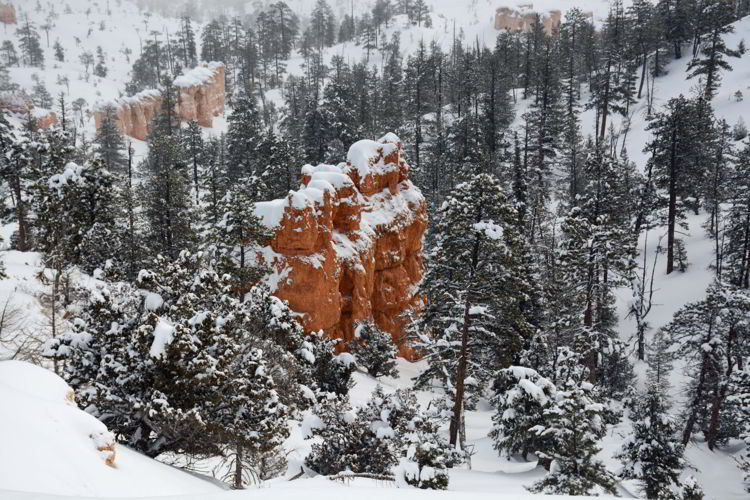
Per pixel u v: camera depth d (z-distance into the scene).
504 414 24.11
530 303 32.28
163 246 39.81
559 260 33.34
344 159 63.19
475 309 23.81
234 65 149.38
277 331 25.55
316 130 67.19
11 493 5.58
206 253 33.94
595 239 32.66
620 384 39.41
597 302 34.31
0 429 8.23
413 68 99.88
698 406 33.97
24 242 43.28
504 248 22.97
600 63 97.81
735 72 83.94
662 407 25.28
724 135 62.06
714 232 52.09
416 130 76.62
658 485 23.50
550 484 17.17
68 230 30.80
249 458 18.08
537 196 54.28
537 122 68.44
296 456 21.61
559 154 74.19
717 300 32.72
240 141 64.62
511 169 52.78
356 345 37.56
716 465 32.53
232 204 31.73
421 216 46.19
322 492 5.52
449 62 126.19
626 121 81.12
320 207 36.38
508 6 189.12
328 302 35.97
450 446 19.48
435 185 66.31
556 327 32.41
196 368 14.77
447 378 25.95
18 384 10.70
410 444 17.05
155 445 15.87
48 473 7.90
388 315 43.06
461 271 24.25
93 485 8.43
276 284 34.72
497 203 23.59
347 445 19.70
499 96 81.56
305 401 23.73
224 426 15.88
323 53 175.62
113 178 34.12
